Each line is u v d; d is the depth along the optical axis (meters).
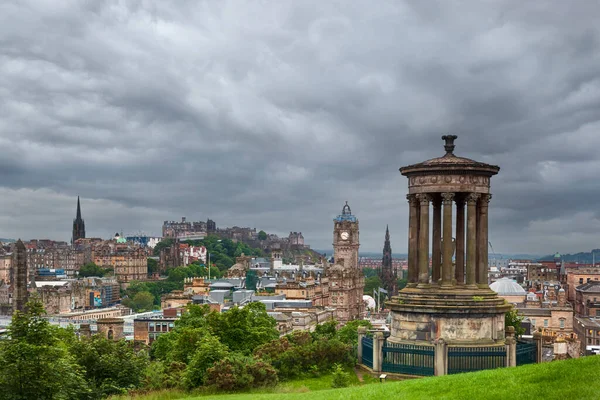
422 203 67.12
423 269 66.94
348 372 67.88
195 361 69.25
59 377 56.28
